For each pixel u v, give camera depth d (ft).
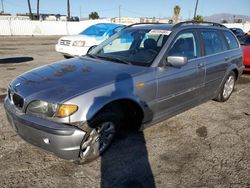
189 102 13.79
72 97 8.70
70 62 12.16
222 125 14.24
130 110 10.94
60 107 8.55
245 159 10.91
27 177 9.09
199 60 13.73
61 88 9.16
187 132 13.14
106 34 32.32
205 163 10.47
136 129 11.53
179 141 12.15
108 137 10.42
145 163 10.25
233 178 9.60
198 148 11.62
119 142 11.66
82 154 9.52
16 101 9.57
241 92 21.04
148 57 11.68
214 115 15.64
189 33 13.46
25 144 11.13
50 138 8.66
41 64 30.27
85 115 8.77
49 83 9.57
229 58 16.57
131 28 14.46
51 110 8.65
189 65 12.94
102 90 9.31
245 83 24.07
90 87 9.23
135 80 10.36
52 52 42.60
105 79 9.84
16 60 32.73
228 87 17.88
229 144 12.14
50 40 70.69
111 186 8.89
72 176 9.28
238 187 9.12
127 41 13.38
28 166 9.69
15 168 9.53
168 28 12.98
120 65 11.37
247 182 9.40
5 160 9.96
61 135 8.53
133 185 9.00
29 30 92.22
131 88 10.16
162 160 10.52
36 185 8.73
